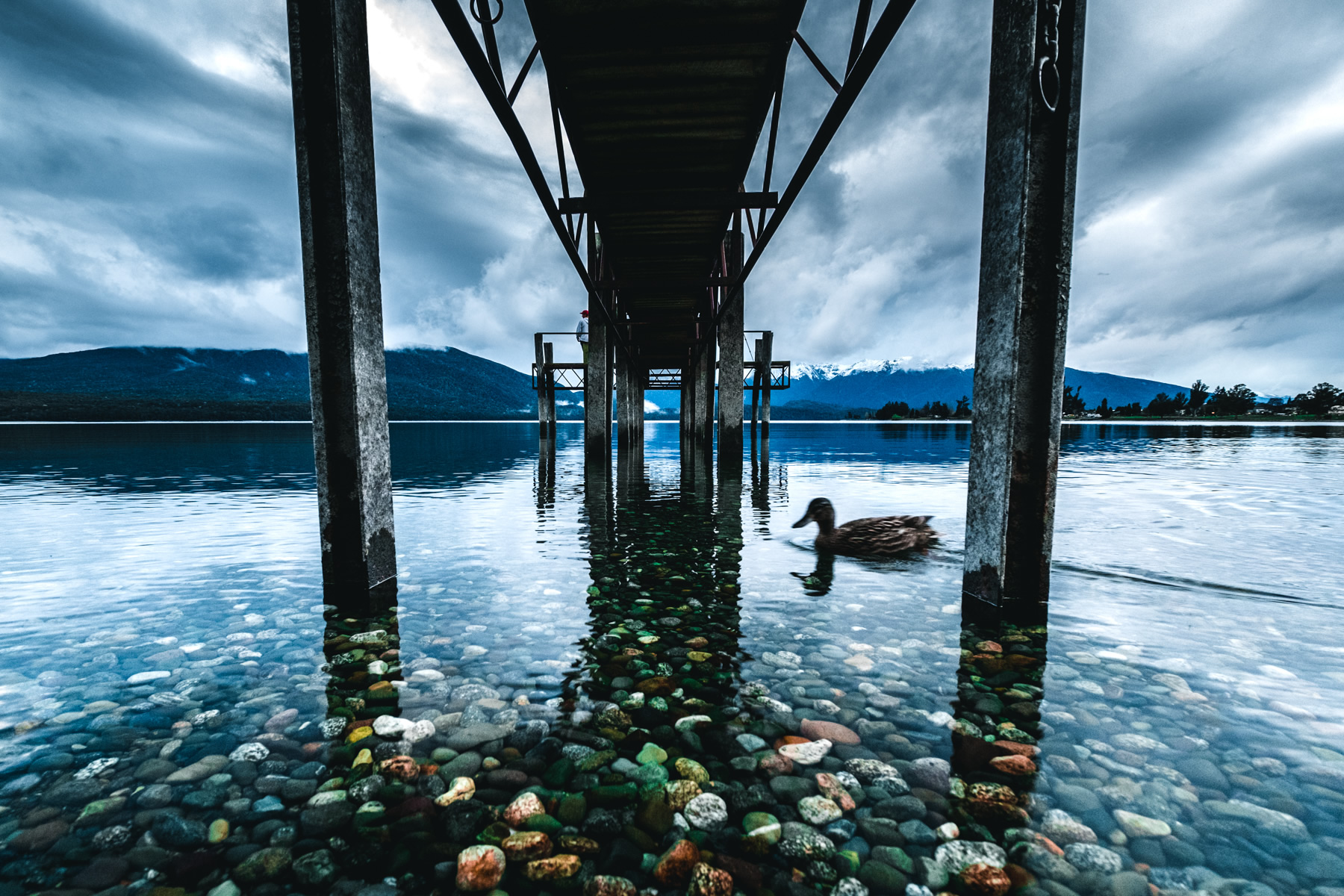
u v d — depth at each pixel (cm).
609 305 1748
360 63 408
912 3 420
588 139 882
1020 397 386
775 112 743
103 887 167
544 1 592
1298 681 304
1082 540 659
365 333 421
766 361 2661
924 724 259
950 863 176
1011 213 377
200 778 220
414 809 201
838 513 921
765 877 171
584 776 221
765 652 348
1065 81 362
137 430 5650
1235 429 4888
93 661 335
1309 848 181
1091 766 226
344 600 432
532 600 459
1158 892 165
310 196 396
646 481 1473
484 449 3309
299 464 1945
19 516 862
